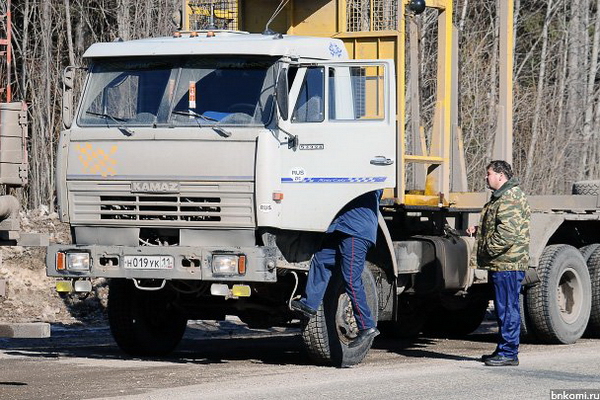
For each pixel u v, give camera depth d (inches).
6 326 799.7
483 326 1528.1
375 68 969.5
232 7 1194.6
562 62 3196.4
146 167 952.9
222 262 929.5
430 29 1939.0
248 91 948.0
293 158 940.0
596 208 1341.0
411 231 1173.7
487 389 840.9
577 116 3046.3
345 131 952.9
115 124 971.3
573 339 1239.5
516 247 986.7
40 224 1876.2
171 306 1104.2
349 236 962.1
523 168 2758.4
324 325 972.6
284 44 956.0
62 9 2674.7
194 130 941.2
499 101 1350.9
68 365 996.6
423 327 1375.5
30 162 2438.5
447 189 1210.6
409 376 915.4
